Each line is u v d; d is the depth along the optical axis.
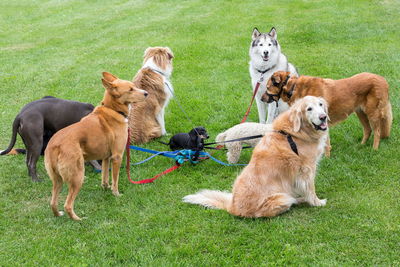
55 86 10.50
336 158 6.24
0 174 6.28
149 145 7.34
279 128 5.05
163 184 5.83
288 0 17.78
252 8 17.00
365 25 13.30
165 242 4.53
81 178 4.91
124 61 12.12
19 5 21.81
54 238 4.62
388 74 9.41
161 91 7.50
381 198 5.07
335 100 6.08
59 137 4.85
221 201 5.14
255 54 7.51
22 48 14.50
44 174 6.22
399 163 5.89
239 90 9.48
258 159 4.91
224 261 4.12
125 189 5.77
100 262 4.22
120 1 21.31
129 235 4.62
